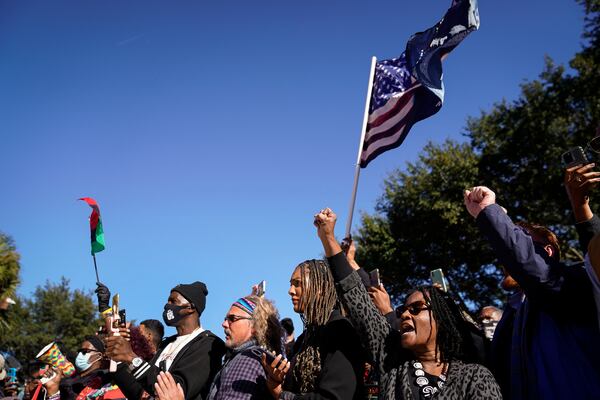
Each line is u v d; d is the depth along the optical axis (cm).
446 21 523
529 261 286
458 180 2512
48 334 4791
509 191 2442
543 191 2344
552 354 287
